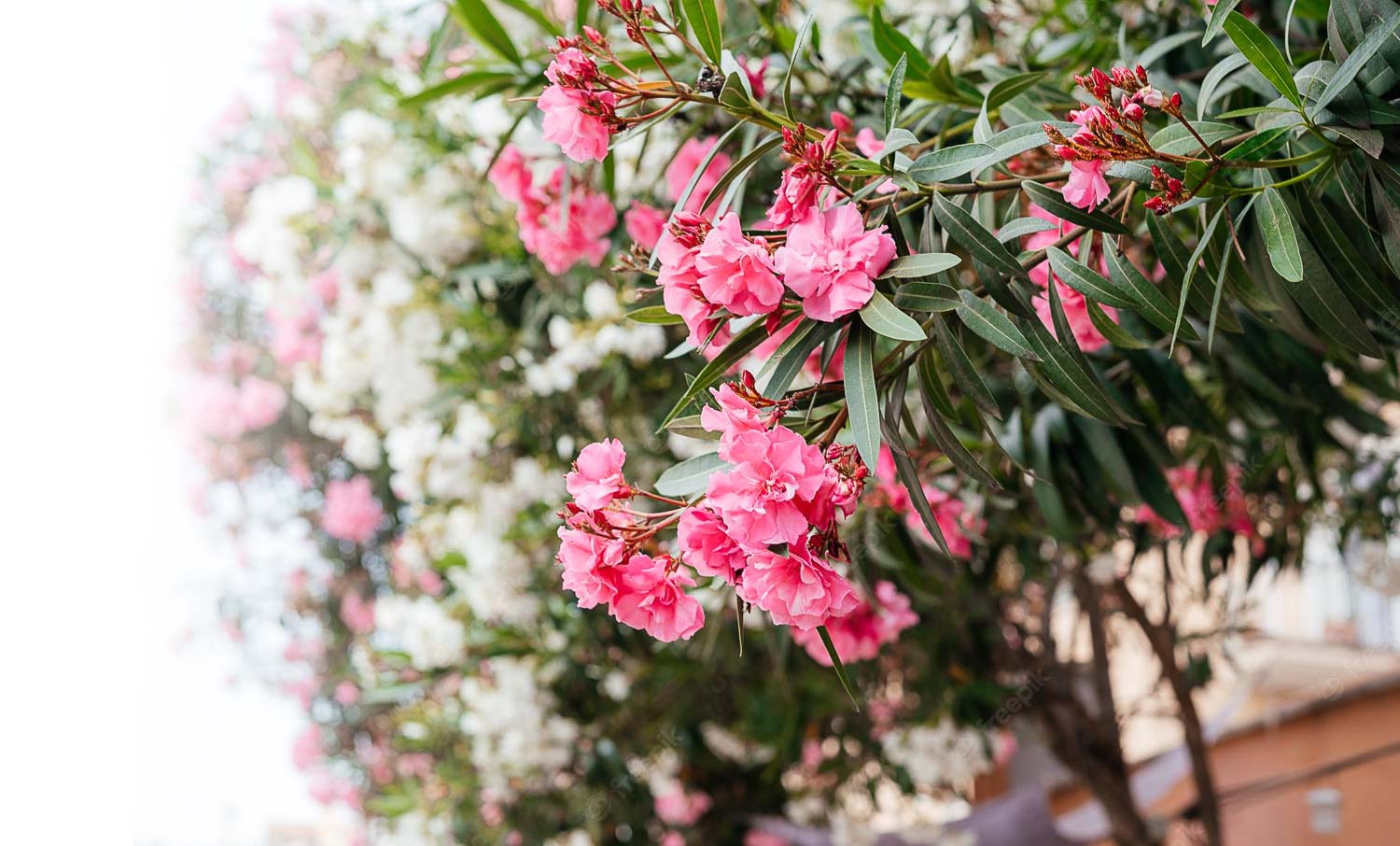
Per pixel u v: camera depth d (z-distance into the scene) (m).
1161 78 0.81
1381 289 0.68
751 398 0.64
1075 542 1.01
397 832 1.71
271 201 1.48
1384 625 2.13
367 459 1.59
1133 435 0.92
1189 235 0.87
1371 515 1.39
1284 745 2.29
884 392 0.69
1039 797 1.76
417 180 1.33
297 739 2.26
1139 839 1.60
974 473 0.68
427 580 1.81
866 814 1.88
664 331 1.28
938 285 0.64
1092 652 1.68
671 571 0.65
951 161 0.67
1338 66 0.63
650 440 1.33
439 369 1.39
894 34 0.81
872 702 1.69
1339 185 0.70
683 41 0.70
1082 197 0.65
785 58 0.92
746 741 1.77
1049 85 0.92
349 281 1.45
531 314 1.36
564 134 0.70
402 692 1.55
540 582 1.42
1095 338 0.77
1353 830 2.15
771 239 0.66
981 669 1.56
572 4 1.11
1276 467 1.21
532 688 1.47
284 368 2.15
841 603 0.62
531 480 1.35
